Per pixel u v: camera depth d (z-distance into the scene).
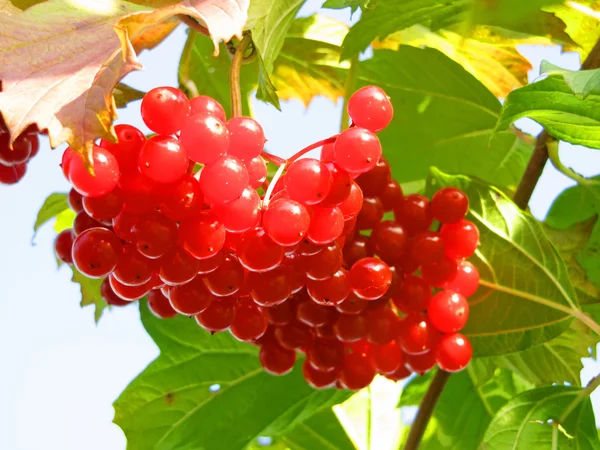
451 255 0.31
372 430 0.41
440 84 0.38
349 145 0.26
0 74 0.25
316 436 0.40
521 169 0.40
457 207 0.30
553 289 0.33
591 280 0.36
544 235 0.33
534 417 0.33
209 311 0.28
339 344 0.30
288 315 0.30
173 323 0.37
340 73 0.40
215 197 0.25
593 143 0.31
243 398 0.37
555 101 0.30
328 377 0.31
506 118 0.30
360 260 0.28
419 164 0.39
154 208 0.26
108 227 0.28
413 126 0.39
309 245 0.27
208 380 0.37
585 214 0.37
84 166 0.24
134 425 0.37
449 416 0.39
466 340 0.31
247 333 0.29
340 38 0.39
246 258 0.26
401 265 0.30
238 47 0.29
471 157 0.39
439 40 0.41
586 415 0.33
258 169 0.27
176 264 0.27
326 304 0.28
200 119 0.25
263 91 0.31
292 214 0.25
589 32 0.37
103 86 0.25
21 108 0.24
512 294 0.33
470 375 0.39
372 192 0.29
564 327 0.33
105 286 0.30
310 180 0.26
